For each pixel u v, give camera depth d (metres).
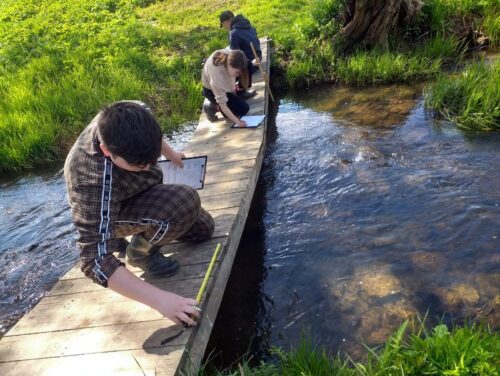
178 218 2.93
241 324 3.50
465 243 3.88
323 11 8.97
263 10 11.57
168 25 11.75
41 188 6.00
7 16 13.75
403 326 2.79
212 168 4.91
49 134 6.75
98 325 2.91
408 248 3.92
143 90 8.05
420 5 8.59
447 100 6.38
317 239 4.24
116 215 2.47
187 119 7.48
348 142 5.93
